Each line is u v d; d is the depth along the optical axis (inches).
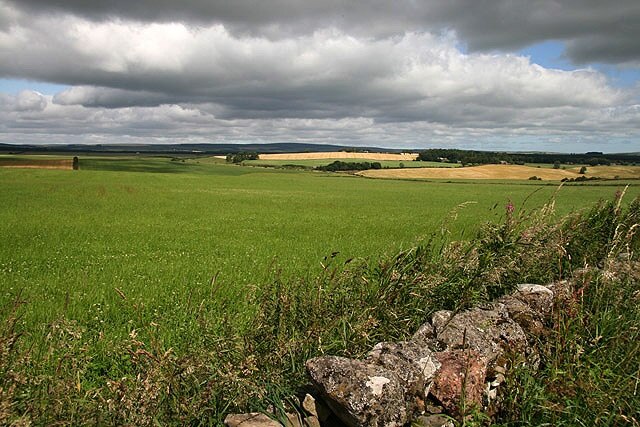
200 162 7111.2
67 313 340.5
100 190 2033.7
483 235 285.1
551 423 175.0
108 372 235.5
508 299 245.4
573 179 4881.9
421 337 209.9
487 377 194.4
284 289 226.7
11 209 1234.6
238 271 517.3
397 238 874.1
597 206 423.8
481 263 259.3
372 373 162.6
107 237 814.5
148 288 424.2
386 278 250.1
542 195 2699.3
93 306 362.0
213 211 1401.3
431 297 246.8
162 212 1317.7
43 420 139.3
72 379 160.7
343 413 157.9
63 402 145.2
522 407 181.0
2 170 3139.8
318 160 7500.0
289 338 202.8
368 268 267.9
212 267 546.3
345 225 1101.7
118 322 324.8
